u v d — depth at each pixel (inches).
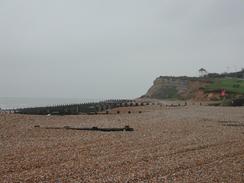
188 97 6200.8
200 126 1696.6
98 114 2551.7
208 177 748.6
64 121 1969.7
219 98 5324.8
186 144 1159.6
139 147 1099.9
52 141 1218.6
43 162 882.8
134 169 809.5
